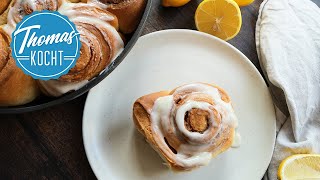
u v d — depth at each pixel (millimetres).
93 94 500
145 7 453
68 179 498
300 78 519
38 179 497
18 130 502
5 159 498
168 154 460
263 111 517
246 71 525
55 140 502
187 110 458
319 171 501
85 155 502
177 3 521
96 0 443
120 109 508
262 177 510
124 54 431
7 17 427
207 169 502
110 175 492
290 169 499
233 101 522
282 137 518
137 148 500
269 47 524
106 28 433
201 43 531
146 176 495
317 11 540
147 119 467
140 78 519
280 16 536
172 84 523
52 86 430
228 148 487
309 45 528
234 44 550
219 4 512
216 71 528
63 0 432
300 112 517
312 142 511
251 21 552
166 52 528
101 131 500
